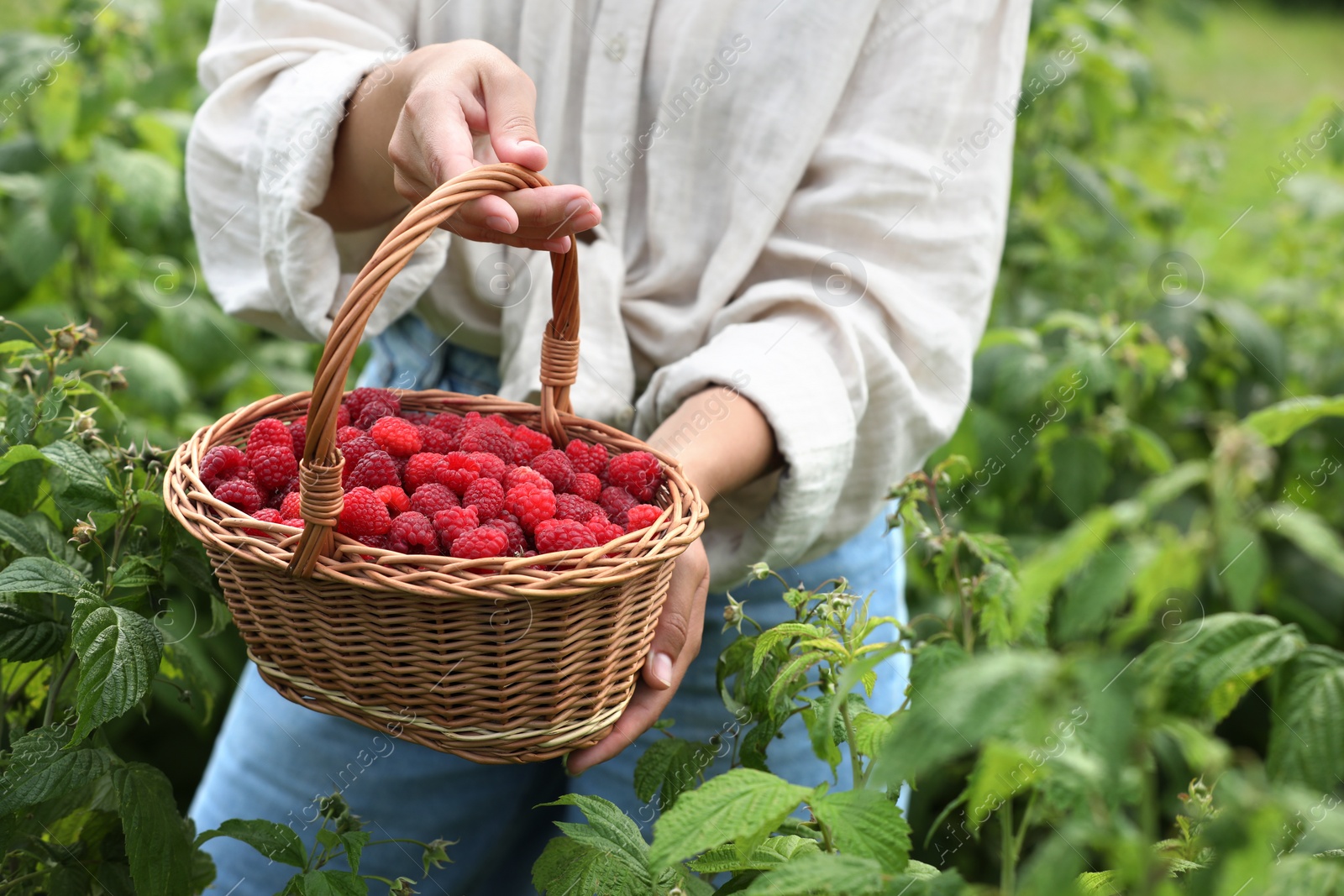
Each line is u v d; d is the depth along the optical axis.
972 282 1.36
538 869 0.99
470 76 1.09
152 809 1.07
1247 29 6.23
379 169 1.25
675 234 1.36
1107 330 2.12
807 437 1.18
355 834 1.12
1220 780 0.64
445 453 1.17
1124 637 0.60
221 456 1.07
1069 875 0.66
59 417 1.34
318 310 1.31
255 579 0.99
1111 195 2.68
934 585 2.10
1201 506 2.26
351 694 1.00
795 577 1.39
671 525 1.03
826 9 1.26
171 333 2.38
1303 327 2.79
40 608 1.20
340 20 1.35
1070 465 2.13
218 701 2.26
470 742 1.00
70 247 2.44
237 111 1.37
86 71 2.38
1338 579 2.38
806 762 1.40
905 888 0.80
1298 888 0.67
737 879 0.99
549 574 0.93
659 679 1.10
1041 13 2.51
